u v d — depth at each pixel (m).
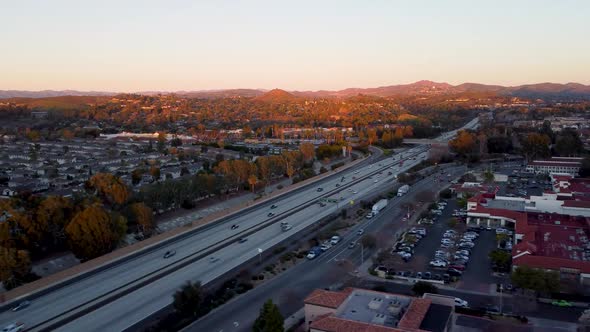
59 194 174.00
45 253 123.69
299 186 194.00
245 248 119.75
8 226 114.12
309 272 104.69
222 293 93.50
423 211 153.62
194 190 170.12
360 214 151.88
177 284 97.31
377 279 99.25
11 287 99.56
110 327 79.62
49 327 79.06
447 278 97.06
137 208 137.62
